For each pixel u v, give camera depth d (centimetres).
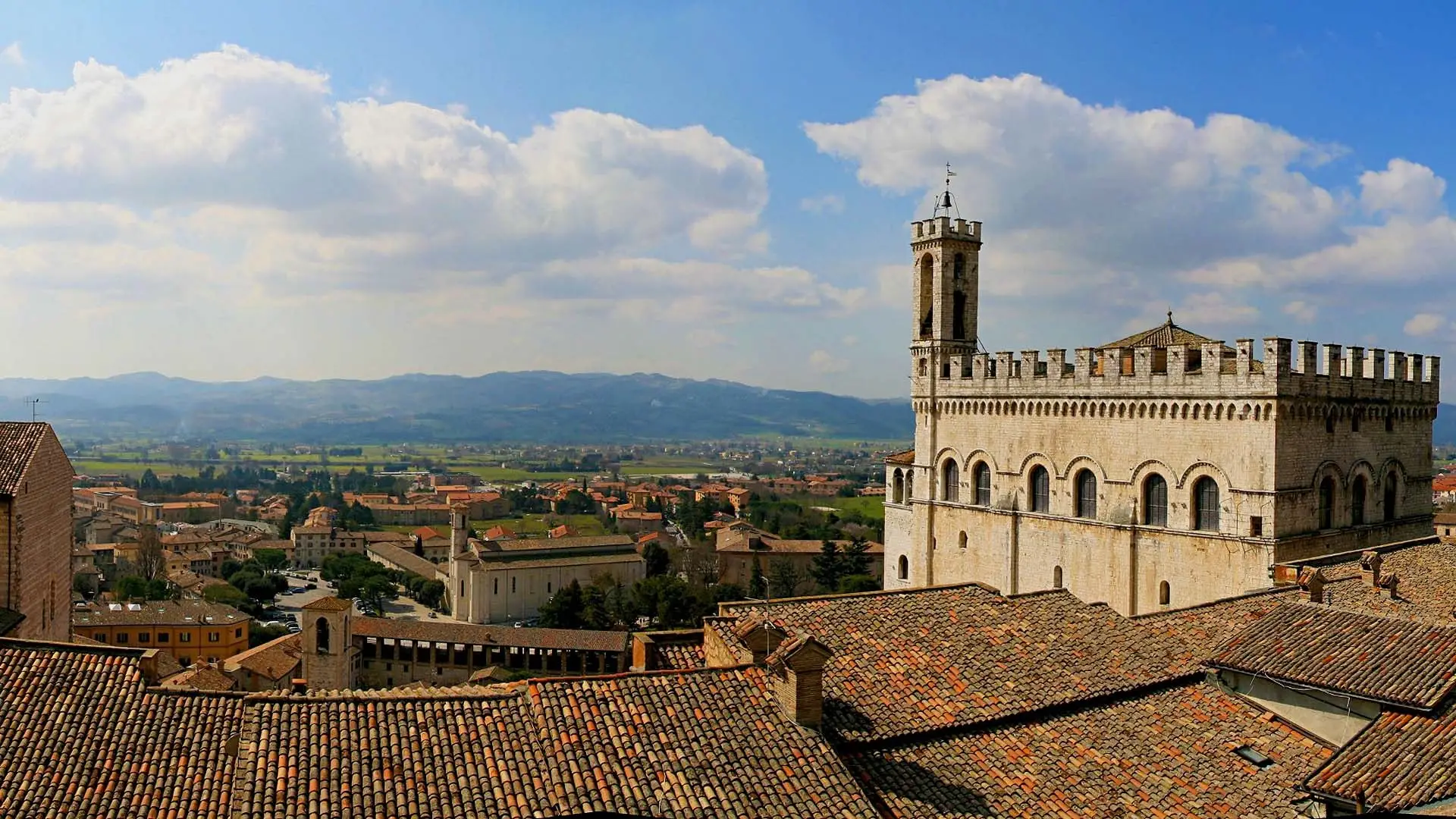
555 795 2564
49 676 2933
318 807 2427
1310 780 2941
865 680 3400
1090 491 7581
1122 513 7238
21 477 5356
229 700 2903
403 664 14388
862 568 19862
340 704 2817
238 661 12925
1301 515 6456
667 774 2702
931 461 9088
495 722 2817
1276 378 6206
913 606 3975
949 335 9019
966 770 3091
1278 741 3419
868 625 3762
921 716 3269
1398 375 7300
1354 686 3300
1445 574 5631
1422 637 3469
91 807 2442
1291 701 3522
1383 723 3120
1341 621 3744
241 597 19750
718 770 2752
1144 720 3491
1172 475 6906
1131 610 7162
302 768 2547
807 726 3009
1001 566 8312
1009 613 4044
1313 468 6525
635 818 2553
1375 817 2672
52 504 6053
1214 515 6675
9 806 2417
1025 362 8062
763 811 2644
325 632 13175
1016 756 3195
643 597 17400
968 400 8669
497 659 14300
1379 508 7131
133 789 2516
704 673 3162
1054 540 7812
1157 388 6969
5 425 5766
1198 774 3216
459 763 2636
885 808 2853
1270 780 3197
